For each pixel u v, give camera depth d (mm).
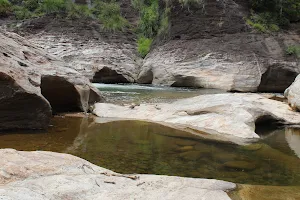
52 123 8508
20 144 6105
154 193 3434
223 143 6891
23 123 7402
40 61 9805
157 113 10023
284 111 10406
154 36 36781
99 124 8633
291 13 33750
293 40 29031
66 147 6074
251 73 23344
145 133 7680
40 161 4000
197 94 17969
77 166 4078
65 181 3430
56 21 35469
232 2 31203
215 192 3598
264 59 25109
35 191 3025
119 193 3338
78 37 33781
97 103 11273
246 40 27453
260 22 30906
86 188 3336
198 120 8930
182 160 5484
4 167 3574
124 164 5133
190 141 6969
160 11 37500
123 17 45031
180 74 25109
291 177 4754
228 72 23844
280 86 23406
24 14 39594
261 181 4527
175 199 3301
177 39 29609
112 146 6301
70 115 9914
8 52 8266
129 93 17797
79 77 11031
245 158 5758
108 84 26188
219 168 5102
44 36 33156
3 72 6852
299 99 10430
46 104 7664
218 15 29516
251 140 7348
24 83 7363
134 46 36438
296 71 23078
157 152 5957
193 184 3873
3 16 39719
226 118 8664
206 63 25266
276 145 6938
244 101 9938
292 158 5859
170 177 4074
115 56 31984
